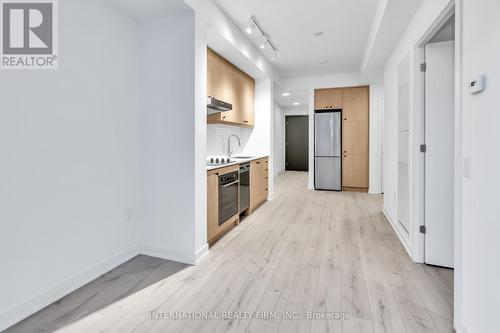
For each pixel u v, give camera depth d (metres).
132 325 1.62
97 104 2.19
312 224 3.62
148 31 2.54
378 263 2.45
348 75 5.71
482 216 1.30
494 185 1.20
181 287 2.05
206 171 2.66
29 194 1.72
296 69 5.36
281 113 9.38
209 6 2.66
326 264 2.43
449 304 1.83
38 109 1.76
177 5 2.27
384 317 1.69
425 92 2.40
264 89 5.04
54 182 1.87
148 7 2.31
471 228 1.40
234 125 4.88
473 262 1.38
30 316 1.70
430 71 2.37
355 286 2.05
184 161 2.46
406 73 2.80
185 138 2.45
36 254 1.76
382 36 3.04
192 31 2.39
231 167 3.32
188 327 1.60
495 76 1.18
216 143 4.43
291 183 7.19
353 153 5.95
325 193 5.79
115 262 2.39
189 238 2.48
